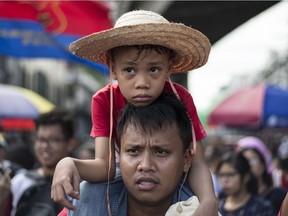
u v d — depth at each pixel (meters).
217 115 10.80
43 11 4.93
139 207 2.25
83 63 5.18
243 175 5.15
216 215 2.16
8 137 10.03
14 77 24.17
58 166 2.08
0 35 4.94
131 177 2.16
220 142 15.16
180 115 2.20
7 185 3.16
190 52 2.19
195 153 2.22
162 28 2.04
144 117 2.14
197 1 5.92
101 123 2.32
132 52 2.10
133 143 2.14
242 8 6.14
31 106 9.69
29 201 4.03
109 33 2.04
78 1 5.03
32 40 4.99
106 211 2.27
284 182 7.88
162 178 2.14
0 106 9.35
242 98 10.50
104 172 2.25
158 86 2.13
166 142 2.14
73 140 4.61
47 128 4.41
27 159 6.28
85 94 29.02
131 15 2.18
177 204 2.16
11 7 4.89
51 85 27.95
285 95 10.34
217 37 7.01
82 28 5.05
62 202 2.00
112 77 2.23
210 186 2.23
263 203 5.11
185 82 6.35
